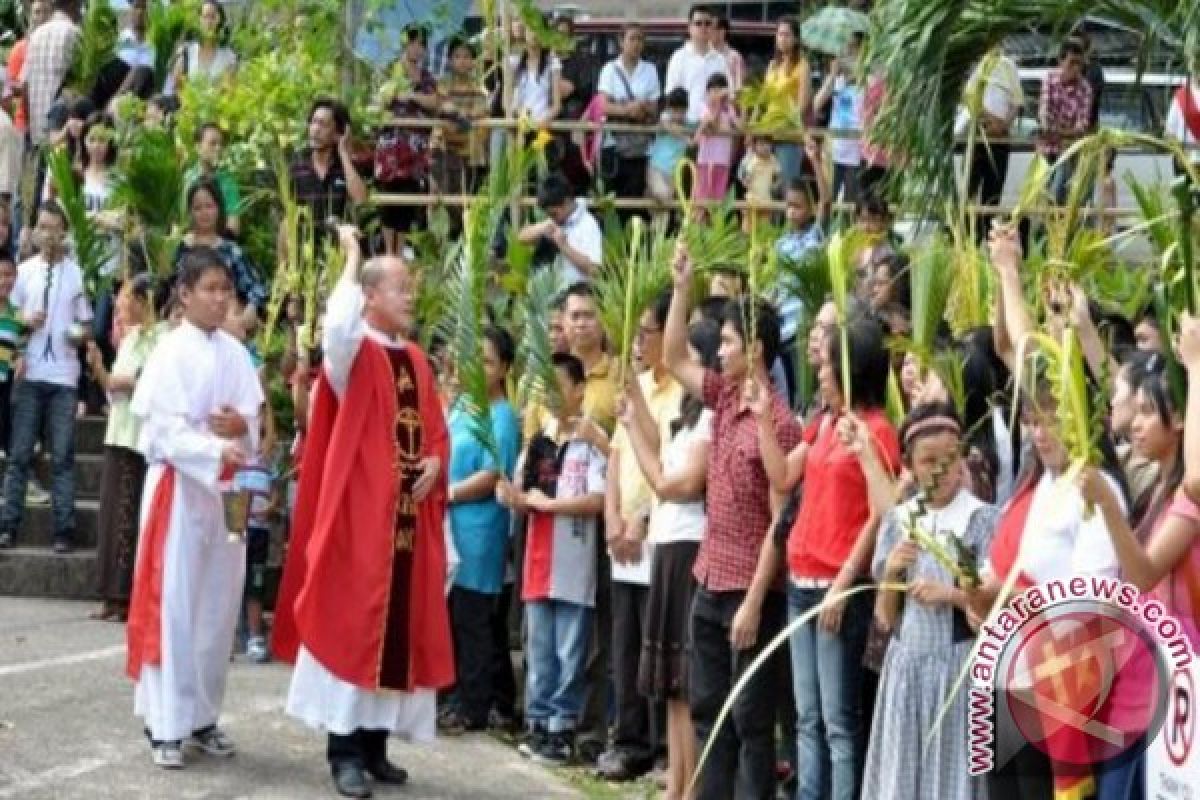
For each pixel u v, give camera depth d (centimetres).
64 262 1680
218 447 1187
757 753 1091
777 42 1881
